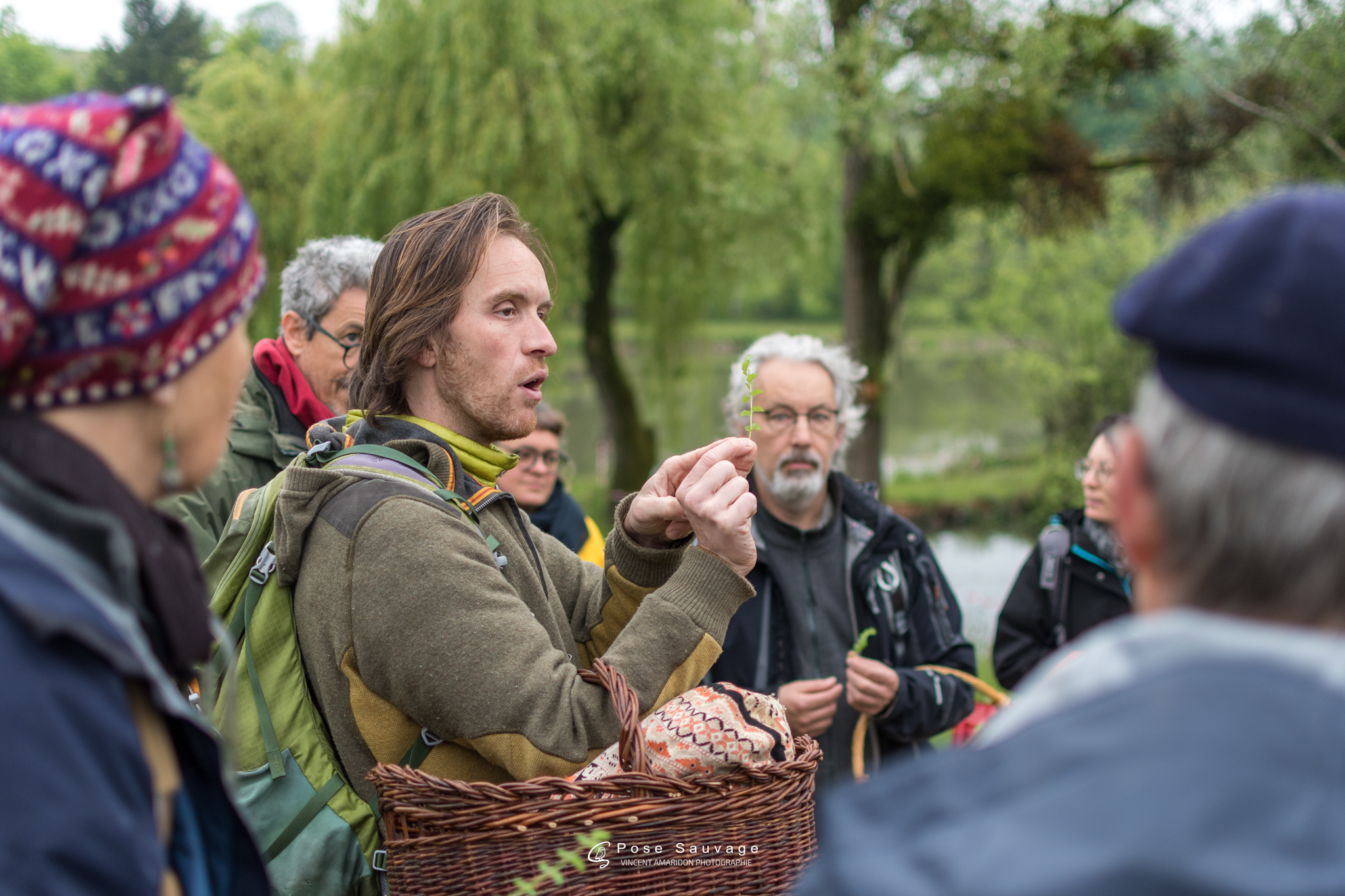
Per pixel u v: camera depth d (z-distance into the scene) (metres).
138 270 0.80
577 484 13.38
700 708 1.37
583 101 8.80
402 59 8.50
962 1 7.83
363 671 1.41
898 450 19.39
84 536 0.80
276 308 8.05
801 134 9.79
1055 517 3.14
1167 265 0.65
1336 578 0.60
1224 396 0.61
